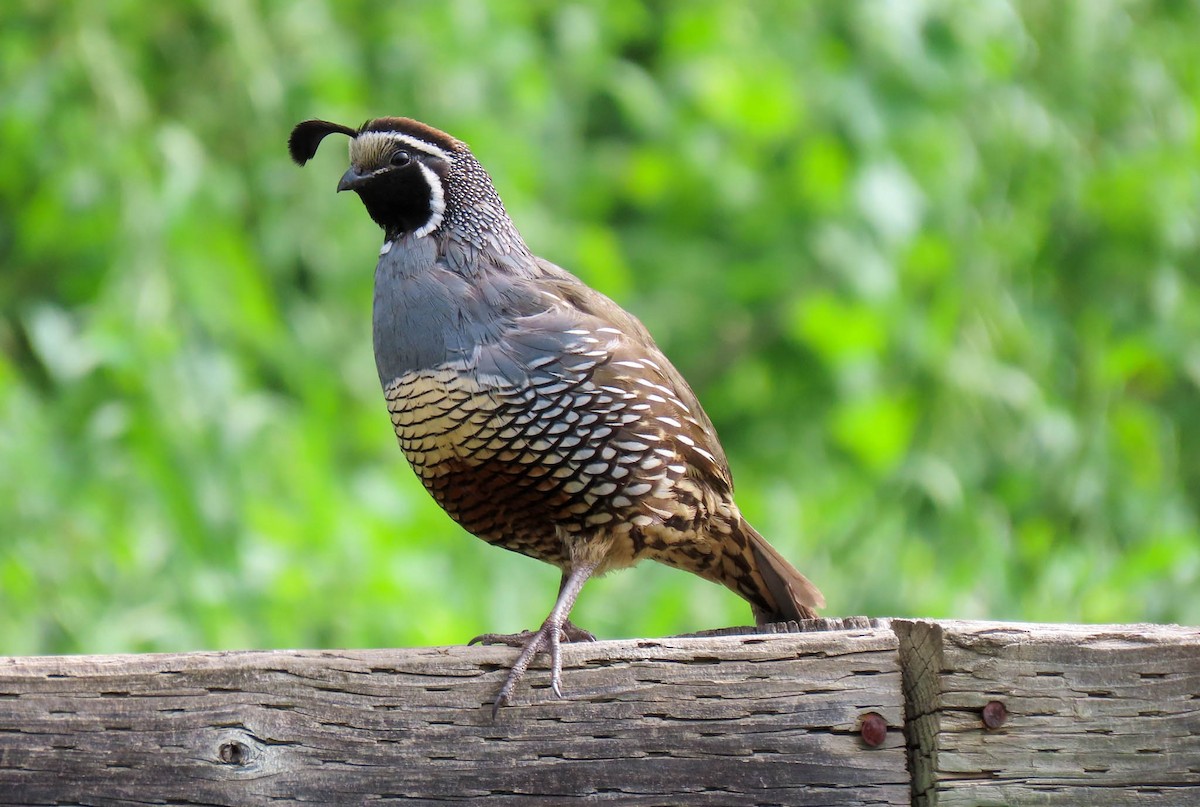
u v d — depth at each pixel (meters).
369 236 12.80
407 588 10.56
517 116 13.73
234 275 11.29
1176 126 13.84
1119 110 14.04
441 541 11.58
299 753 4.70
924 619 5.02
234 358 11.23
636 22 15.05
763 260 14.59
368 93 13.44
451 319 6.45
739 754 4.78
